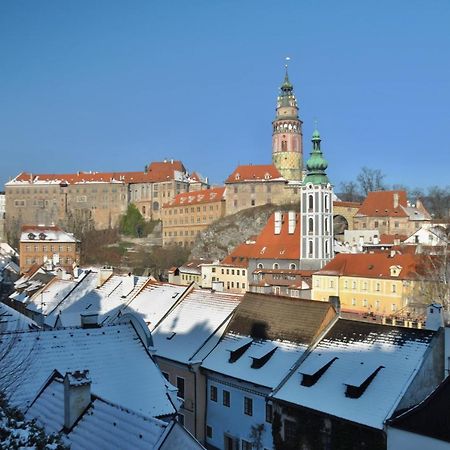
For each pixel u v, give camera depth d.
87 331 31.14
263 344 39.31
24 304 71.25
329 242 122.06
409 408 29.20
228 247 179.38
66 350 29.42
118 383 28.30
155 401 27.91
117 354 30.23
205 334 43.66
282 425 33.66
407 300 92.56
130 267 187.38
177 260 188.38
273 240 133.50
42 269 105.44
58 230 169.75
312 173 122.44
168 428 18.53
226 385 38.97
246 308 43.72
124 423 20.08
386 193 164.88
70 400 21.58
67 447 18.55
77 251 170.62
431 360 30.94
